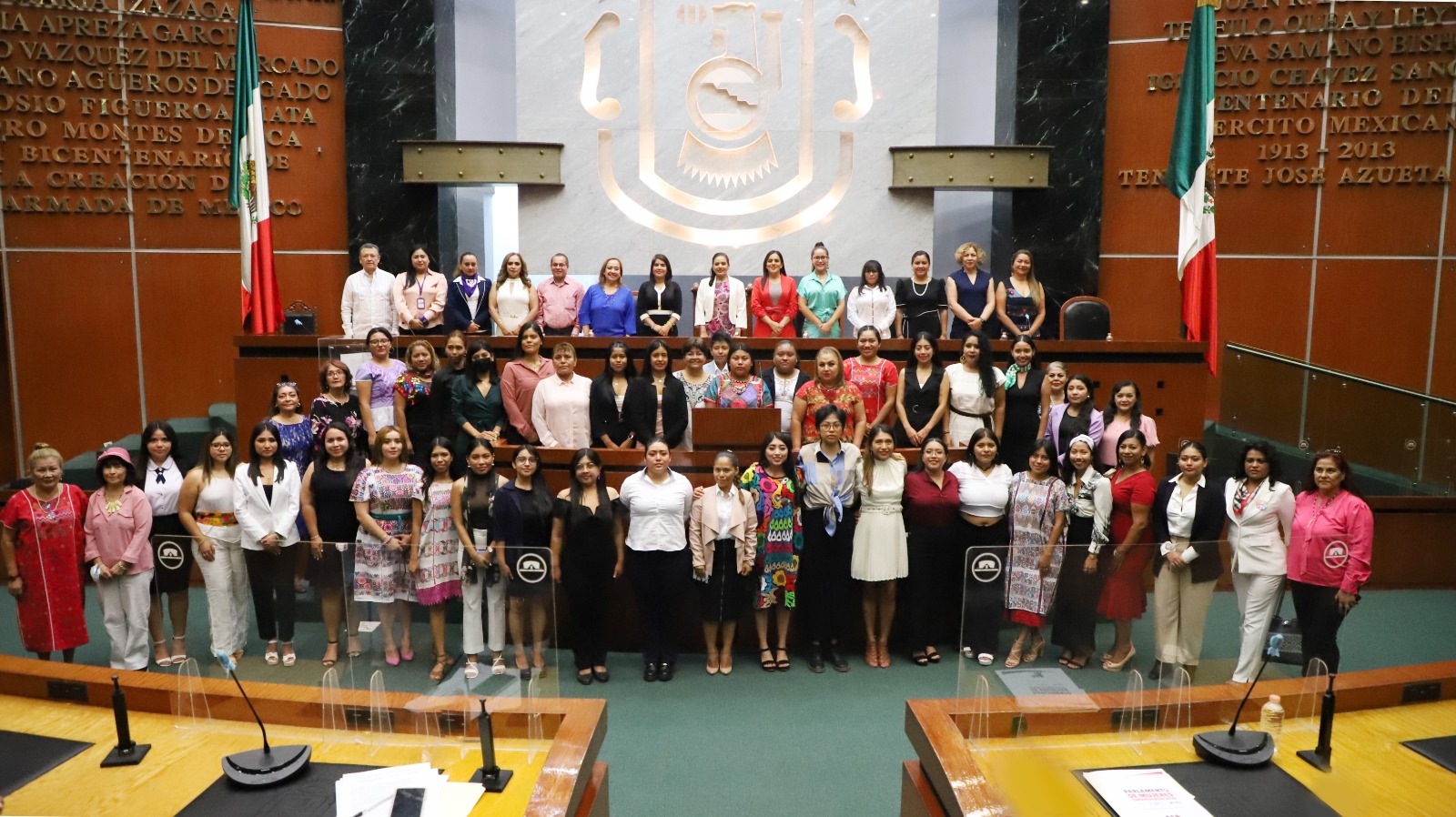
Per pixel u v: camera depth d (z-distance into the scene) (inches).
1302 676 158.9
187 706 142.0
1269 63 397.1
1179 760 128.0
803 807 182.2
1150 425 273.9
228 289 409.4
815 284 350.3
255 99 339.0
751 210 435.8
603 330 332.2
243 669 142.6
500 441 281.1
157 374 406.9
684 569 247.8
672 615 247.9
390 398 287.1
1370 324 398.3
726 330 350.0
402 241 413.4
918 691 239.8
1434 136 383.9
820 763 200.2
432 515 235.8
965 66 448.8
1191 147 324.8
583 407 278.2
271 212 407.2
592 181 431.8
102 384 402.9
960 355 326.3
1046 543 238.7
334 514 243.0
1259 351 359.6
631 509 246.7
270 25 401.4
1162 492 233.5
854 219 436.5
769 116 433.7
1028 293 335.0
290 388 265.9
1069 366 322.7
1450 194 384.5
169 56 393.1
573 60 428.5
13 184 386.3
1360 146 391.2
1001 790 119.6
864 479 253.1
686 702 232.2
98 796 120.0
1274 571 166.4
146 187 397.4
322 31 408.5
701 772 195.8
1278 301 406.3
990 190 435.5
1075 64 414.6
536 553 134.0
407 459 256.1
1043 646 132.8
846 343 327.6
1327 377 348.2
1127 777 121.8
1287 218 402.3
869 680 247.8
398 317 339.0
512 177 417.4
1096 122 415.2
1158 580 134.6
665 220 436.1
